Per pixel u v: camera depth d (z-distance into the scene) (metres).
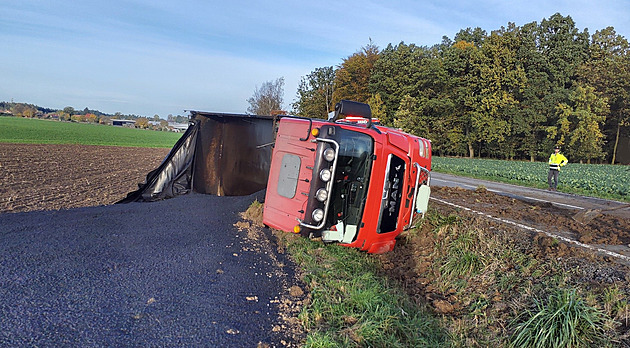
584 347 4.12
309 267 6.10
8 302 4.07
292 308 4.71
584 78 54.41
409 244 7.79
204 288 4.92
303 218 5.74
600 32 57.25
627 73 50.06
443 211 9.62
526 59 54.97
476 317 5.18
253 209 8.71
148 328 3.88
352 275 5.98
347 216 6.08
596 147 49.56
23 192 12.94
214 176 11.70
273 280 5.51
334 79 68.12
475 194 13.93
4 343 3.38
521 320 4.82
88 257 5.56
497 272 6.07
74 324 3.80
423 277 6.62
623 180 23.39
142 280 4.96
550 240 6.65
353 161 5.99
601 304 4.66
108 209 8.92
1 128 58.44
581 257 6.09
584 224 8.86
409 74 56.62
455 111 55.78
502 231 7.66
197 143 11.66
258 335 4.01
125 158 30.50
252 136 11.66
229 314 4.35
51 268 5.04
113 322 3.91
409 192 7.34
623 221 9.18
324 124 5.81
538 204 12.29
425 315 5.19
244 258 6.20
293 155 6.02
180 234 7.07
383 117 54.69
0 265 4.98
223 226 7.86
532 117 51.72
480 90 54.16
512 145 55.44
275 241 7.32
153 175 11.55
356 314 4.63
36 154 28.16
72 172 19.55
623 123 51.53
